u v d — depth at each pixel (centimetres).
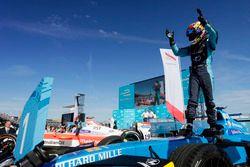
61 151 345
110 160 278
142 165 254
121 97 2686
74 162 263
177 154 265
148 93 2359
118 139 398
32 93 251
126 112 2342
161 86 2234
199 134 407
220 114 410
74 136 945
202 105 465
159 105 2098
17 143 244
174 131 444
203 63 386
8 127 838
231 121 421
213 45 390
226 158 288
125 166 260
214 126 367
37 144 234
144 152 304
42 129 236
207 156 263
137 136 586
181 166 253
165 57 849
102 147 300
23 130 244
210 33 378
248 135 428
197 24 399
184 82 1777
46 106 240
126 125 2309
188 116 373
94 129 998
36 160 233
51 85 248
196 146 271
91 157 273
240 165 397
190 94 386
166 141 326
